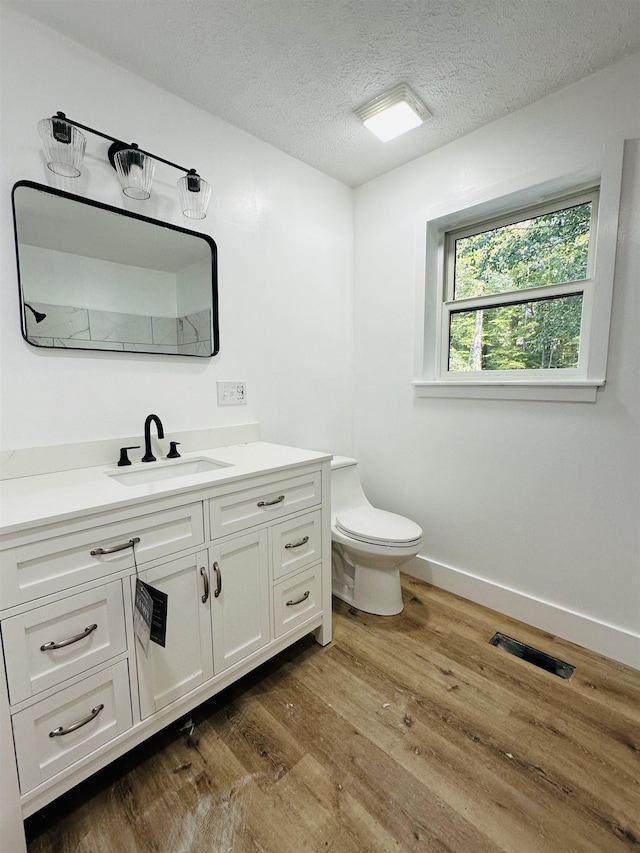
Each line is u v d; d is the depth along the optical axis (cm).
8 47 120
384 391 239
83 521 98
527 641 175
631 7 123
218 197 176
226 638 133
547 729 130
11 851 90
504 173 177
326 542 167
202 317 174
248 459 156
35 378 132
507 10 124
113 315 148
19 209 125
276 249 202
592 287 167
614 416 158
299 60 143
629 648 159
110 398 149
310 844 97
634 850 96
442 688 148
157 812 105
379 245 232
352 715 136
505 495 192
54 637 95
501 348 199
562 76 153
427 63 145
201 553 123
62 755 98
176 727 131
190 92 159
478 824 102
